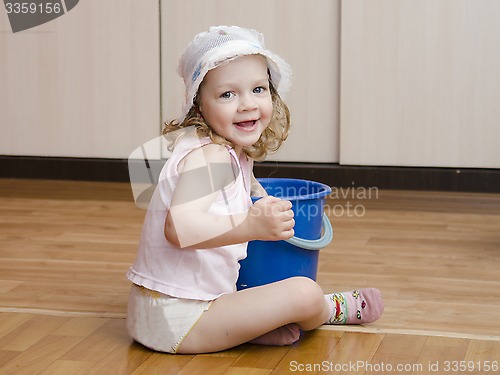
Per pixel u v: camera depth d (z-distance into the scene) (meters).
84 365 1.46
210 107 1.54
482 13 3.08
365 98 3.19
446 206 2.90
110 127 3.40
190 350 1.50
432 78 3.14
